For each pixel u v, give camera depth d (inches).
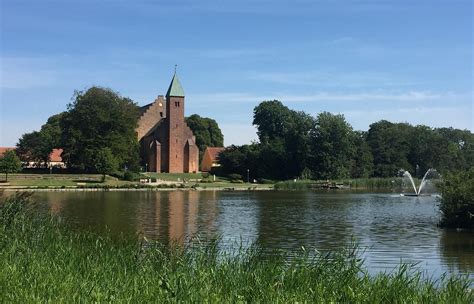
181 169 5393.7
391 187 4377.5
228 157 5364.2
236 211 1905.8
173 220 1555.1
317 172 5132.9
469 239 1150.3
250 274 487.8
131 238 976.3
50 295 402.9
